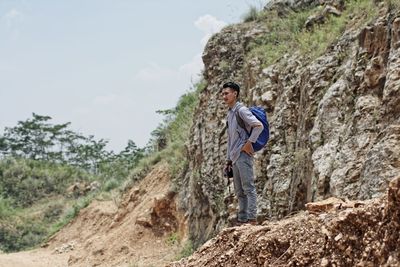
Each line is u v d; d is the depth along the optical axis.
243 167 7.25
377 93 9.43
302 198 10.60
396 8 9.71
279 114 12.23
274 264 5.43
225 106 15.46
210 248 6.55
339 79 10.47
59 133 70.19
